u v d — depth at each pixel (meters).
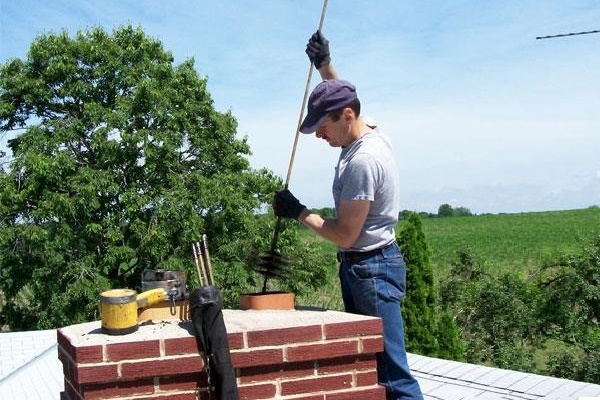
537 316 17.69
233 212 21.02
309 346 3.04
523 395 5.65
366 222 3.35
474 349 17.22
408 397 3.35
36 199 20.23
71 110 22.08
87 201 19.66
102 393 2.80
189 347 2.89
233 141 22.98
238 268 20.55
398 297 3.39
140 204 19.97
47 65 21.83
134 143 20.19
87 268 19.64
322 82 3.36
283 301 3.51
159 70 21.39
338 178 3.36
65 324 19.61
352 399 3.12
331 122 3.32
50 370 7.34
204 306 2.88
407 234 14.65
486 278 18.53
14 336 10.45
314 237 29.83
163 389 2.88
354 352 3.12
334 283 24.80
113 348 2.80
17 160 20.31
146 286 3.24
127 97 21.25
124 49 22.17
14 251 20.50
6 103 21.56
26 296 22.03
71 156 20.39
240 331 2.96
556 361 15.75
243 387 2.97
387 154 3.32
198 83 22.36
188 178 21.00
